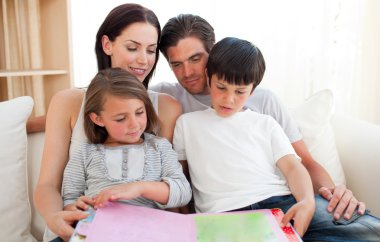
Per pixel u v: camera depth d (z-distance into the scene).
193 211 1.14
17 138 1.08
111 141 1.05
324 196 1.00
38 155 1.20
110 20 1.12
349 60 1.97
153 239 0.76
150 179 0.99
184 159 1.12
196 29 1.12
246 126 1.09
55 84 1.79
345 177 1.26
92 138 1.04
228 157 1.04
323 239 0.88
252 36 1.93
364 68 1.98
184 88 1.24
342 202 0.94
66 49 1.75
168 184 0.96
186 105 1.27
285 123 1.21
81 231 0.77
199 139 1.09
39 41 1.74
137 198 0.97
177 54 1.12
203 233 0.80
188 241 0.76
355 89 2.00
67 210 0.88
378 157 1.15
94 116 1.01
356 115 2.02
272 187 1.01
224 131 1.09
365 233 0.85
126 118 0.98
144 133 1.09
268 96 1.23
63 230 0.82
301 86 1.98
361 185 1.18
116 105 0.96
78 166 1.00
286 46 1.94
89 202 0.88
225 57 1.02
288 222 0.84
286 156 1.05
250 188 1.00
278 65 1.95
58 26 1.74
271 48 1.94
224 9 1.91
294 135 1.20
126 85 0.98
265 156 1.07
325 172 1.12
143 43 1.10
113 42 1.12
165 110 1.17
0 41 1.70
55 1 1.71
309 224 0.91
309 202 0.90
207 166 1.05
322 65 1.94
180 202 0.97
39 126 1.22
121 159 1.00
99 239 0.74
